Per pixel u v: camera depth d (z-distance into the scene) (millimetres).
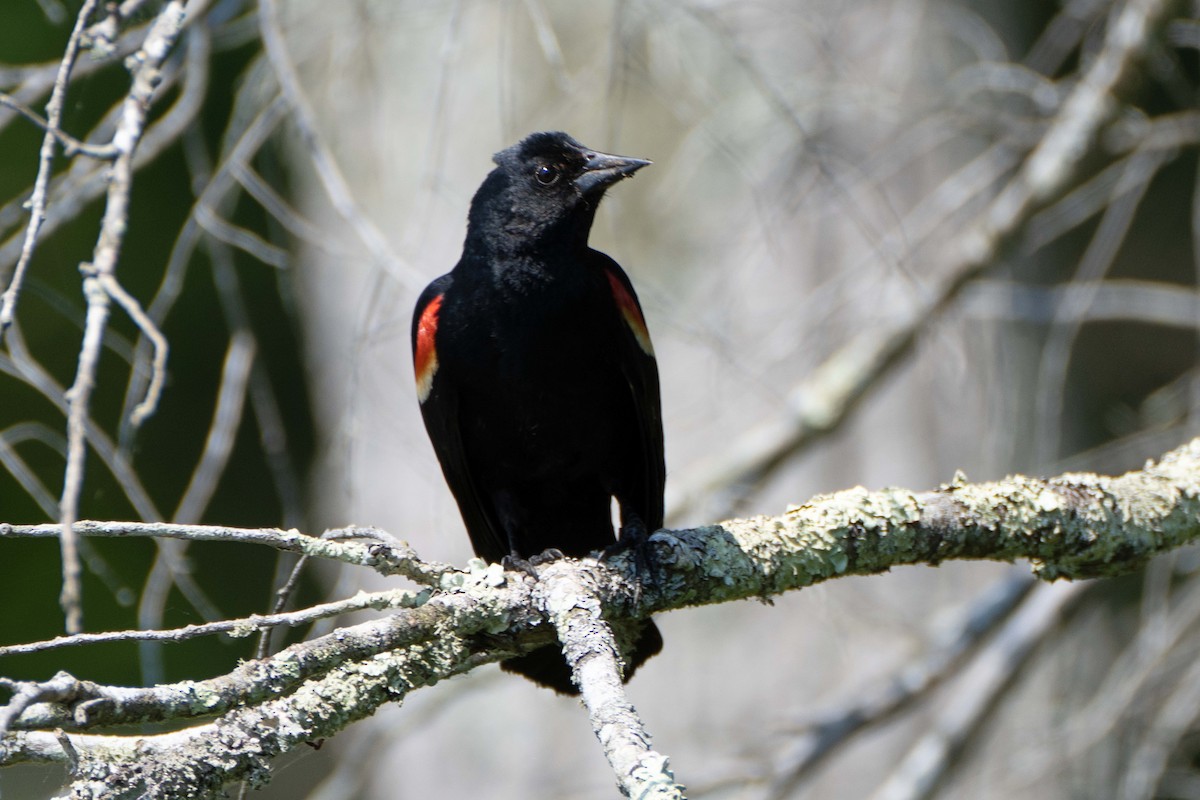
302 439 19484
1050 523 6852
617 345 8031
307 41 9703
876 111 11094
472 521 8602
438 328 8031
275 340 19469
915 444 12172
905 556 6801
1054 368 10656
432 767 12102
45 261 16594
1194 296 11234
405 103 11461
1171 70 11453
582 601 5918
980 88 10875
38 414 17312
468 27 11531
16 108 5945
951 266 11508
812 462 12359
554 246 7867
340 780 10562
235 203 9336
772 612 11844
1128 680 10828
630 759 4785
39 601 17688
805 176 11219
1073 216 12023
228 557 19000
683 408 12086
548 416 8039
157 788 5031
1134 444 11234
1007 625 11406
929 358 11281
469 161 11320
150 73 6359
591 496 8523
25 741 4859
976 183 11242
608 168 7859
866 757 12375
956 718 11016
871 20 11633
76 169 8461
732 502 11406
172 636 4965
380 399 9453
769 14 11406
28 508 17547
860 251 11711
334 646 5508
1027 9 13750
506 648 6062
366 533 5828
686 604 6641
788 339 10961
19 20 17609
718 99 9820
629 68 8945
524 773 11961
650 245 11922
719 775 10711
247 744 5242
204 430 19266
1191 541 7117
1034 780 10906
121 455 7879
